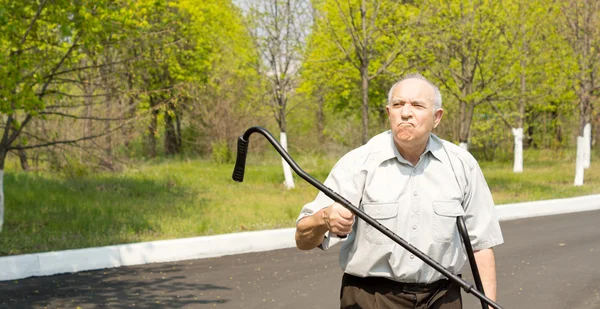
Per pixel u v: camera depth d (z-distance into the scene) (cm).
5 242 1095
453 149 335
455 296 337
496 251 1112
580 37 2164
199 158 3167
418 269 325
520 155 2816
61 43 1205
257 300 787
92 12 1089
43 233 1193
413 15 1808
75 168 1905
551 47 2142
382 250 325
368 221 304
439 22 1895
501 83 2092
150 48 1439
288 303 772
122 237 1166
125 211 1460
